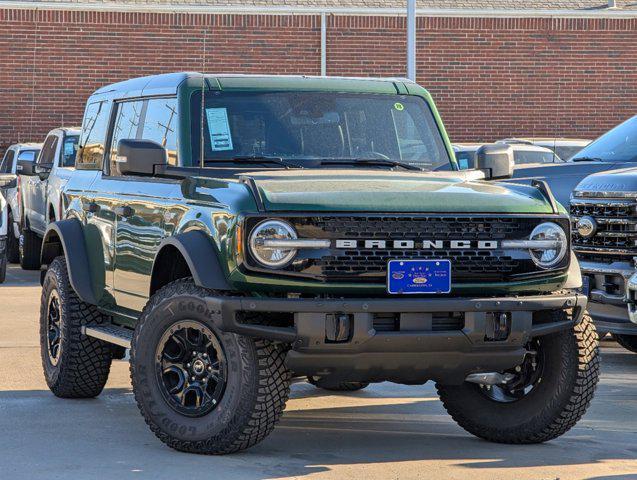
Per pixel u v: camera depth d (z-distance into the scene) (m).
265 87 7.80
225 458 6.62
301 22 29.14
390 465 6.54
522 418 7.06
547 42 29.92
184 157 7.45
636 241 9.89
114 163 8.41
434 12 29.50
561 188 11.39
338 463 6.57
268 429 6.46
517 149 18.97
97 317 8.49
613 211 10.04
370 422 7.92
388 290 6.36
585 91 30.12
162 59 28.86
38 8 28.48
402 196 6.54
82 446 6.98
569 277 6.81
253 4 29.11
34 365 10.16
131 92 8.37
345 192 6.52
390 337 6.30
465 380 6.91
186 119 7.54
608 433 7.59
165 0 28.98
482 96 29.89
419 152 7.98
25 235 20.00
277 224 6.29
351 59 29.45
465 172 7.68
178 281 6.72
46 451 6.84
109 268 8.05
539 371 7.04
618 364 10.52
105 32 28.69
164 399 6.71
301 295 6.36
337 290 6.33
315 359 6.32
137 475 6.23
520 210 6.66
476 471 6.42
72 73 28.72
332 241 6.33
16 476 6.22
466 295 6.55
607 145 11.82
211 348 6.59
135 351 6.78
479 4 30.05
